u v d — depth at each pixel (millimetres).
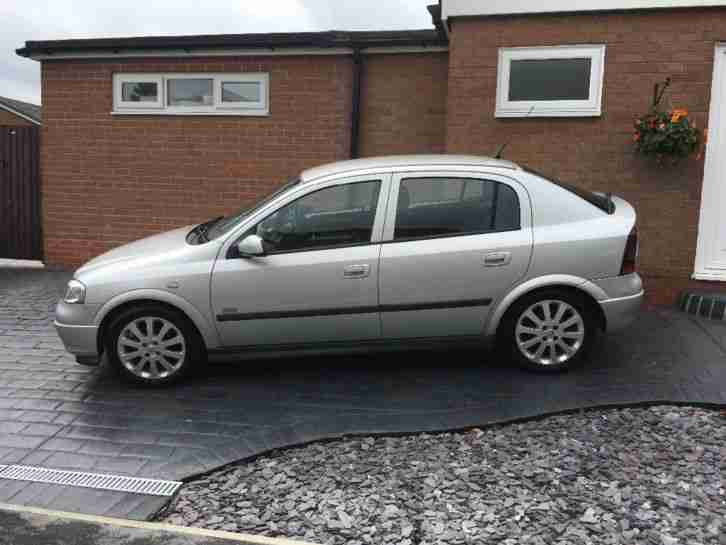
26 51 9031
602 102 7055
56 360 5723
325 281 4832
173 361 5047
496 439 4125
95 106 9156
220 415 4547
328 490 3590
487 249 4852
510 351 5082
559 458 3861
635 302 4996
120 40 8789
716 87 6820
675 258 7105
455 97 7402
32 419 4527
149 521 3322
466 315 4930
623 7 6848
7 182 9844
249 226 4902
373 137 8555
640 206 7102
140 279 4848
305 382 5117
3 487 3646
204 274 4840
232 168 8875
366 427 4293
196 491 3617
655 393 4680
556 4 7000
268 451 4020
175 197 9094
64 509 3432
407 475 3719
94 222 9398
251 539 3098
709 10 6727
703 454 3883
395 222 4891
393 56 8398
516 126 7301
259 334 4930
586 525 3193
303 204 4918
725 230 6992
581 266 4887
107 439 4219
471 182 4957
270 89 8633
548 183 5023
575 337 5027
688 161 6938
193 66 8781
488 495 3494
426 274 4844
